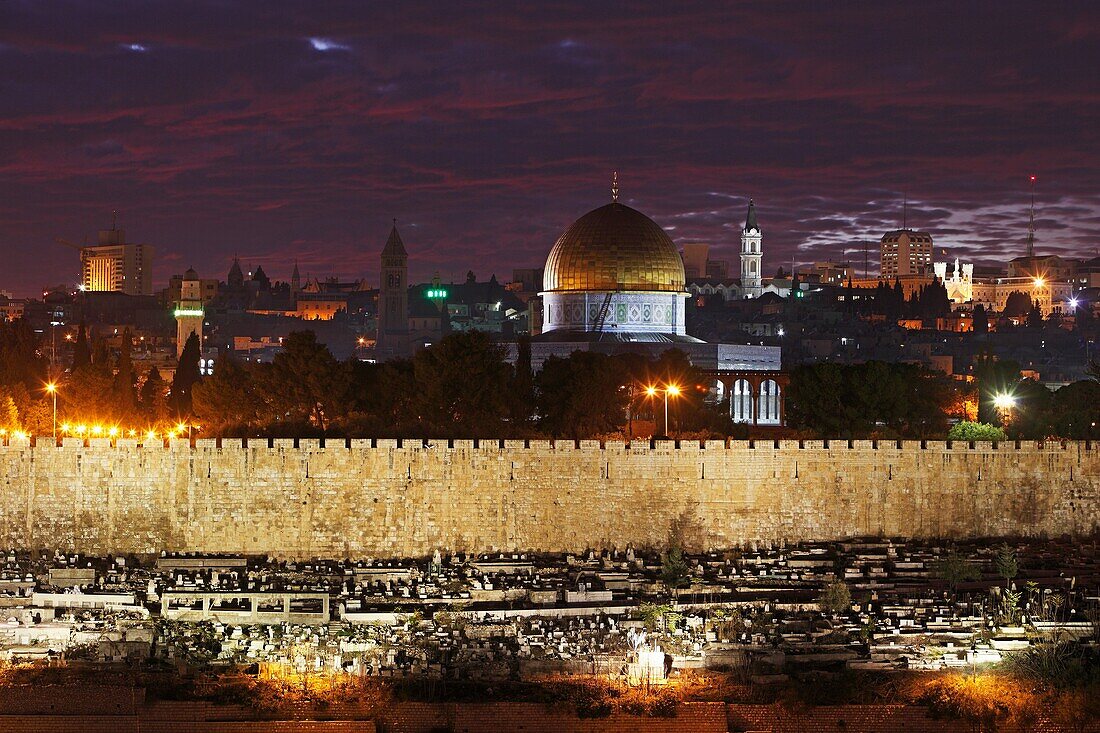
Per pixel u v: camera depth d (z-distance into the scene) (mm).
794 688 173500
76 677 172375
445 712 167250
